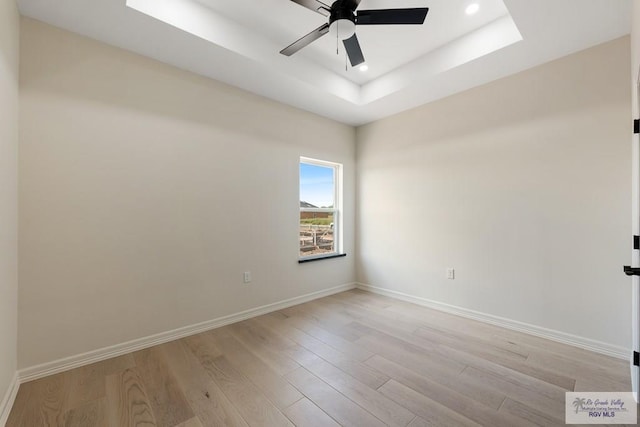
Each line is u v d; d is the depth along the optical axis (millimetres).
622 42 2219
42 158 2018
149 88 2486
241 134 3086
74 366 2125
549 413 1635
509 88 2807
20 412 1660
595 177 2344
